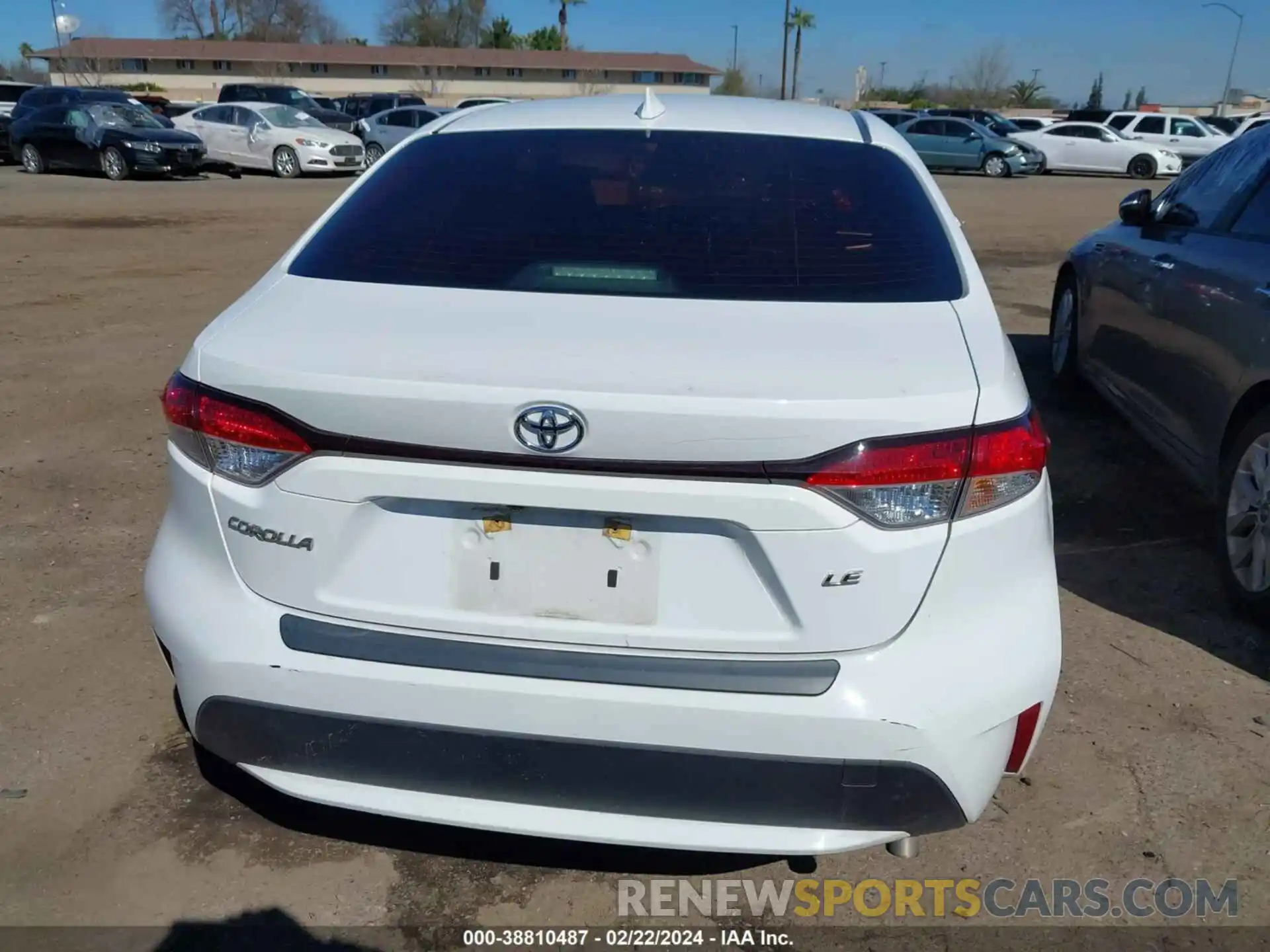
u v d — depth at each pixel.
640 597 2.01
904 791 2.04
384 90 66.62
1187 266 4.20
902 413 1.92
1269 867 2.57
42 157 21.50
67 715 3.07
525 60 67.81
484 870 2.56
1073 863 2.58
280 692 2.12
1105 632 3.60
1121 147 26.83
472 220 2.58
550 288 2.31
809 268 2.38
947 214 2.68
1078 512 4.59
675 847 2.08
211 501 2.15
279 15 74.81
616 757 2.03
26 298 8.75
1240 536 3.69
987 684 2.05
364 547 2.07
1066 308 6.11
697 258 2.40
